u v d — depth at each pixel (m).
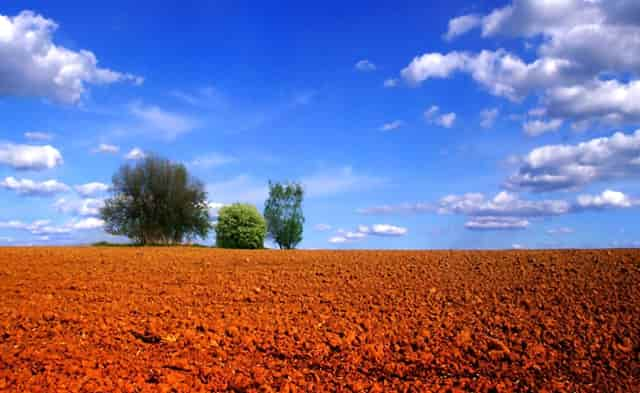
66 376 5.18
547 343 5.93
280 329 6.54
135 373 5.36
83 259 11.31
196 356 5.83
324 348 5.98
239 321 6.86
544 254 9.80
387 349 5.97
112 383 5.06
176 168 21.94
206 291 8.40
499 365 5.54
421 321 6.70
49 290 8.41
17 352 5.75
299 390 5.08
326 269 9.77
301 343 6.12
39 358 5.59
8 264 10.41
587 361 5.50
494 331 6.32
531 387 5.05
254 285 8.75
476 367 5.53
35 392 4.79
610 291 7.27
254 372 5.43
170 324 6.75
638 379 5.10
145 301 7.82
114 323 6.76
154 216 21.30
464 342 6.02
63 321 6.86
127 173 21.33
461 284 8.20
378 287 8.28
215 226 19.41
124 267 10.40
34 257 11.41
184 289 8.54
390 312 7.08
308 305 7.52
